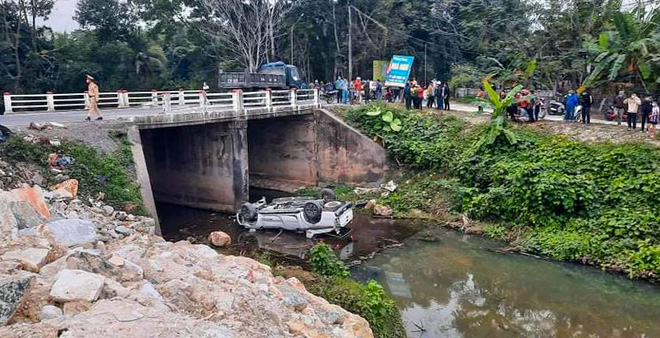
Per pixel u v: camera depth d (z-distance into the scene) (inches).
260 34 1353.3
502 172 624.4
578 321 380.8
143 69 1592.0
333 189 823.7
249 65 1355.8
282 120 893.2
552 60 916.6
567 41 912.3
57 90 1428.4
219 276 242.2
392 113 835.4
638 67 649.6
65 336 128.3
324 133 849.5
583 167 575.2
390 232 615.8
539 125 701.3
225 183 745.6
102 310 148.8
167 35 1620.3
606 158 568.1
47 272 181.0
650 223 485.4
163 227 672.4
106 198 437.4
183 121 627.2
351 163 829.2
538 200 558.9
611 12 822.5
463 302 419.8
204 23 1498.5
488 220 613.3
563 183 552.4
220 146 737.6
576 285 446.6
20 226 236.8
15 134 443.5
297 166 893.2
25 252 191.2
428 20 1455.5
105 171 466.9
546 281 458.0
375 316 324.5
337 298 324.2
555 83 933.8
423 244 569.3
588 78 706.2
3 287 142.7
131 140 541.3
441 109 867.4
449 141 746.2
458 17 1461.6
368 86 979.9
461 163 688.4
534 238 543.5
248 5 1406.3
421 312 400.8
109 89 1491.1
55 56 1462.8
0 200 235.5
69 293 157.4
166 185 824.9
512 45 1042.7
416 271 489.7
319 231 597.0
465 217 624.4
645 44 647.1
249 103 736.3
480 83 1115.9
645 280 445.7
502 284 454.3
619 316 386.3
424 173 748.6
